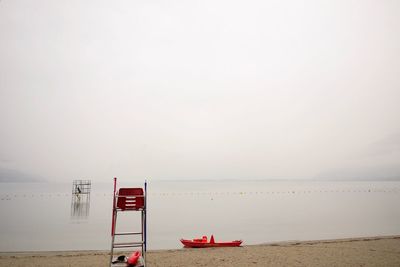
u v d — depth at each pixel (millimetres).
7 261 10953
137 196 7863
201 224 26641
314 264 9828
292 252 11961
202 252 12320
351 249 12461
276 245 14000
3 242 18500
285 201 53906
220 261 10484
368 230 21984
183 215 33781
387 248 12648
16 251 14906
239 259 10773
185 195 74812
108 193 86688
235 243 14203
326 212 35438
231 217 31656
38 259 11352
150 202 53938
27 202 53688
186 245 14477
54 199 61750
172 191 95500
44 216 33594
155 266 9773
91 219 31344
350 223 26000
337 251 12039
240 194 77125
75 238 20000
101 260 11109
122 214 35875
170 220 29672
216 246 14078
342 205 44531
